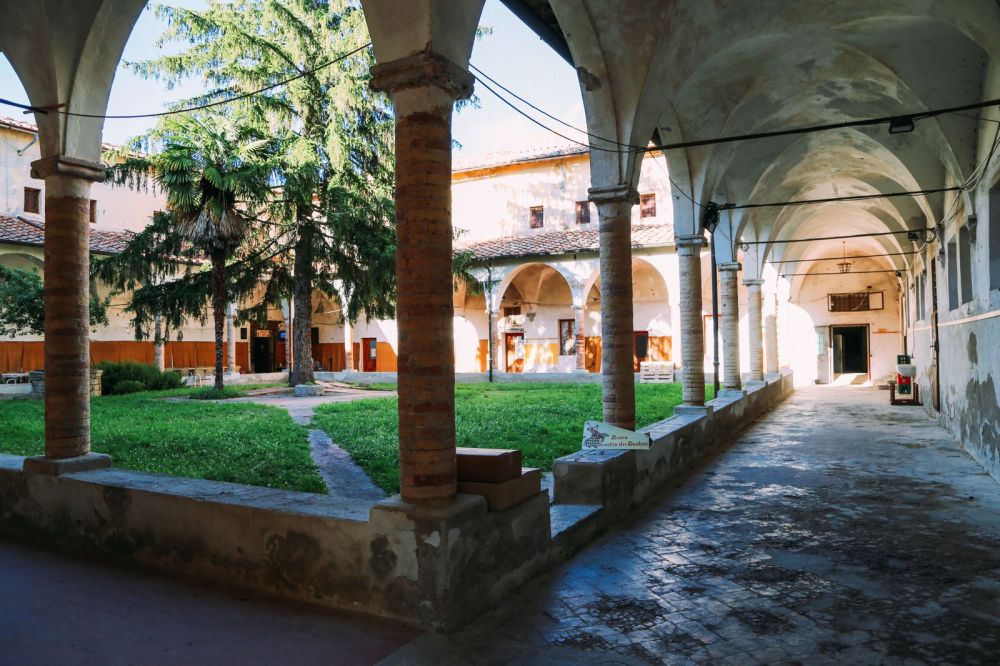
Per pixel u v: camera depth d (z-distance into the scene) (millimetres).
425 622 4082
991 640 3986
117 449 10039
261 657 3668
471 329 32250
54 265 6195
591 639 3980
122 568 5164
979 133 9281
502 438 10898
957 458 10188
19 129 24406
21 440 11117
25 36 6074
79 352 6234
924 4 7312
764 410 17078
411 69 4301
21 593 4629
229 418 14258
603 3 6926
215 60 21516
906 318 22953
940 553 5645
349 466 9047
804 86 10422
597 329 30125
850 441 12008
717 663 3695
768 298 23156
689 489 8188
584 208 29250
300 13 21797
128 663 3582
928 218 14031
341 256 21641
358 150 22094
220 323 20844
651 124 7750
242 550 4754
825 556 5582
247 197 20234
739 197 14352
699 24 7719
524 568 4871
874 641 3975
